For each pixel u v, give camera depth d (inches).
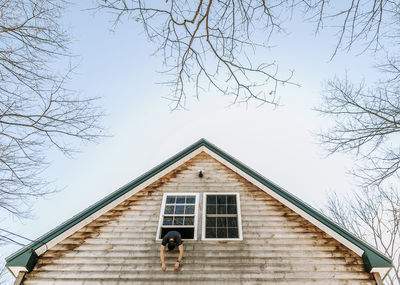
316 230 293.1
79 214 300.8
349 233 275.9
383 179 298.0
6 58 227.3
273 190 321.7
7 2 209.6
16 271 268.2
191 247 284.8
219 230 304.7
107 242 290.4
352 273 261.1
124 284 260.4
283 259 272.4
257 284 257.1
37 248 275.1
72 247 285.9
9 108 240.4
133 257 278.8
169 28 173.8
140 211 317.7
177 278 263.1
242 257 275.1
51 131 254.8
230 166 358.0
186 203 328.2
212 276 263.4
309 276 260.7
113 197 318.7
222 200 328.2
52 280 262.8
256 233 293.1
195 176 351.9
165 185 343.0
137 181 333.7
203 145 375.6
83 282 261.7
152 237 294.5
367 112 319.6
